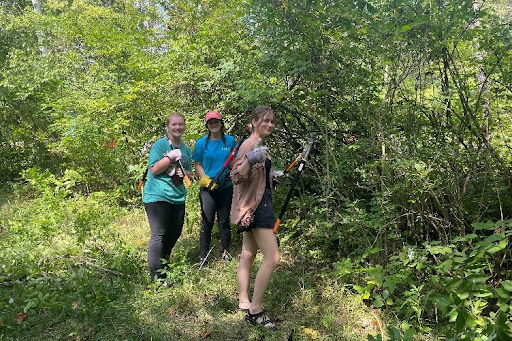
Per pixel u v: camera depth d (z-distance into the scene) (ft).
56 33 29.50
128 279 13.21
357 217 12.55
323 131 14.99
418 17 11.80
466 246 11.66
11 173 27.25
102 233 16.26
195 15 23.95
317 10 12.90
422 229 13.00
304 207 14.85
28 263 12.85
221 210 14.64
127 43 23.97
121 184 23.35
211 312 11.41
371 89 14.30
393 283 10.40
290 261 14.15
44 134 26.91
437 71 13.46
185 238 16.70
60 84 25.23
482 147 12.66
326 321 10.77
